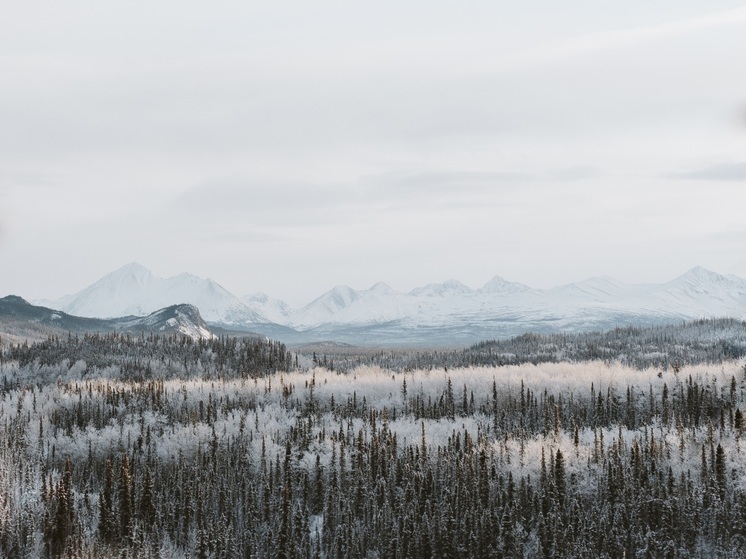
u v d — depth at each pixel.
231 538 197.38
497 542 188.75
